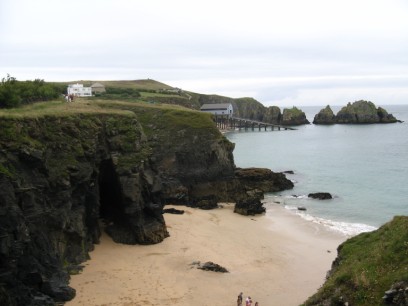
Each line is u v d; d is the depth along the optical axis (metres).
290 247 50.62
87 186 44.25
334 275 26.09
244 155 141.25
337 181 95.38
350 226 60.28
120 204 49.41
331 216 66.50
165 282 38.03
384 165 115.81
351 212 68.62
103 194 51.91
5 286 30.23
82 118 46.97
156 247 47.31
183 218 60.78
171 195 72.94
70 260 40.28
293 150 152.88
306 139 188.50
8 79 65.31
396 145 159.50
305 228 59.19
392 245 24.77
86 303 33.25
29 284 32.78
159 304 33.84
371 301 21.39
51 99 65.88
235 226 59.06
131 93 147.00
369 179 96.56
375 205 73.00
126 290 35.94
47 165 38.59
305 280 40.53
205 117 85.81
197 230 55.03
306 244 51.94
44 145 38.94
